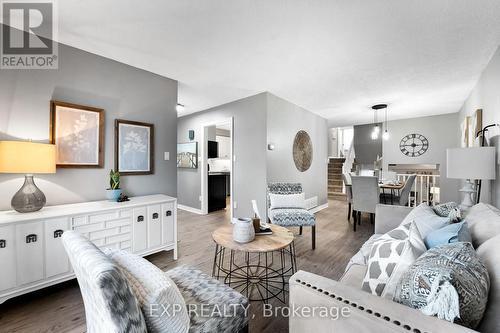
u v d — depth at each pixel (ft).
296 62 8.19
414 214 5.87
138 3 5.26
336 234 11.32
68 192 7.12
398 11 5.44
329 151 27.99
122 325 2.45
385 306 2.47
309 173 15.88
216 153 20.39
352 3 5.19
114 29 6.27
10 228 5.16
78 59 7.31
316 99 13.00
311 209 15.80
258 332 4.80
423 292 2.48
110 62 8.04
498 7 5.25
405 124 18.62
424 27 6.06
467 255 2.81
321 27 6.12
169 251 9.06
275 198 10.72
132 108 8.64
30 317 5.19
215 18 5.77
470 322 2.34
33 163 5.46
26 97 6.40
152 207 7.70
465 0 5.05
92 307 3.02
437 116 17.21
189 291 4.04
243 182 12.94
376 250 3.67
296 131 14.33
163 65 8.54
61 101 6.96
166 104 9.69
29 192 5.83
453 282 2.33
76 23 6.03
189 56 7.81
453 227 4.01
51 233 5.71
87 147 7.47
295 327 2.97
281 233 6.56
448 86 10.57
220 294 3.99
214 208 16.47
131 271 3.33
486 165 6.38
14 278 5.20
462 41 6.74
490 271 2.84
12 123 6.18
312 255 8.75
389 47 7.13
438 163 17.20
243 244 5.71
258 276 7.13
